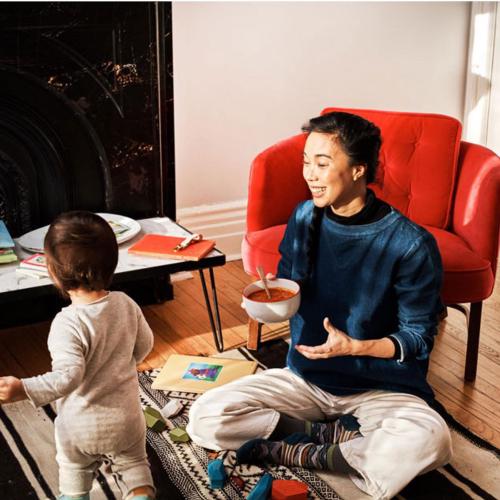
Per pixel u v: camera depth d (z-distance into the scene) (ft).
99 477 6.95
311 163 6.30
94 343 5.78
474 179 8.87
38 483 6.89
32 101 9.07
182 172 11.41
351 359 6.83
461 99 13.41
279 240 8.82
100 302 5.90
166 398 8.20
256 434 7.10
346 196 6.45
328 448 6.83
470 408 8.21
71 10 8.93
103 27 9.16
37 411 7.95
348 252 6.63
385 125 9.52
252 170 9.21
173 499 6.67
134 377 6.08
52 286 7.96
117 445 5.97
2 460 7.18
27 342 9.52
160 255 8.55
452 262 8.25
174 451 7.29
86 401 5.83
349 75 12.28
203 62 11.07
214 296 9.04
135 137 9.76
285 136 12.09
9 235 8.73
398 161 9.41
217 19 10.98
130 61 9.44
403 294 6.52
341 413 7.16
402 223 6.48
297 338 7.09
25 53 8.84
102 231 5.82
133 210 10.05
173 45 10.77
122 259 8.51
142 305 10.52
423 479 6.93
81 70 9.20
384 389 6.94
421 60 12.80
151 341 6.35
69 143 9.42
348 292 6.68
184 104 11.11
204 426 7.13
